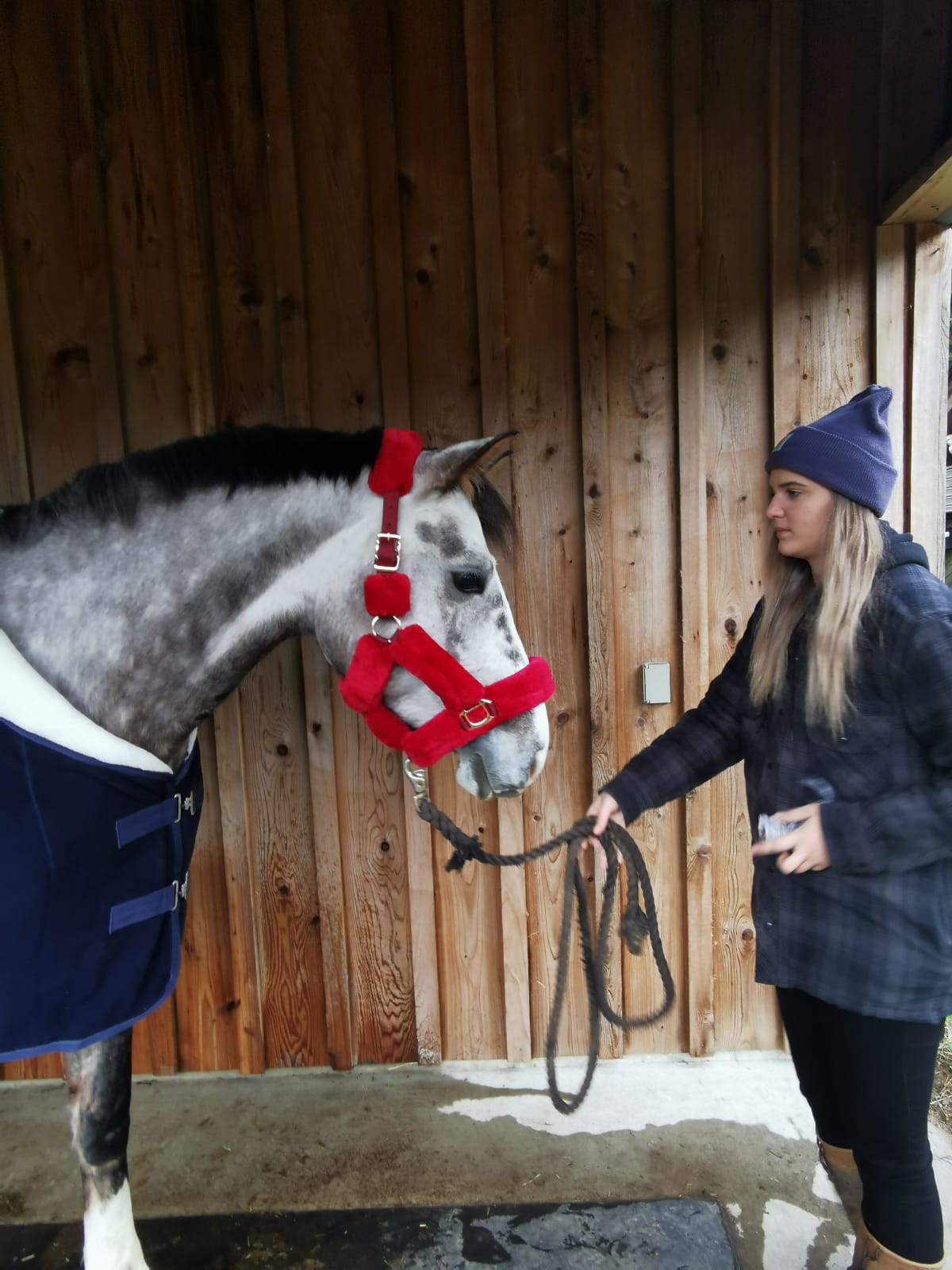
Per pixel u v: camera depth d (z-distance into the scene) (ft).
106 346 5.45
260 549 3.61
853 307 5.59
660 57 5.40
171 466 3.54
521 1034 5.97
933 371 5.57
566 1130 5.33
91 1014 3.13
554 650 5.73
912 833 2.95
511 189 5.46
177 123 5.28
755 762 3.67
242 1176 4.99
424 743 3.59
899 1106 3.23
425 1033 5.98
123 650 3.48
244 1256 4.43
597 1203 4.71
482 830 5.88
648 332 5.56
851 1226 4.52
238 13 5.27
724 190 5.50
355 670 3.55
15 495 5.60
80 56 5.30
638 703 5.80
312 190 5.41
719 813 5.88
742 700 3.85
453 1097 5.69
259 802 5.83
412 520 3.55
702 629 5.66
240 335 5.50
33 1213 4.77
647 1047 6.06
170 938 3.52
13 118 5.39
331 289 5.48
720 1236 4.46
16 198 5.44
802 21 5.36
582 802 5.86
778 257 5.49
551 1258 4.35
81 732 3.17
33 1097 5.78
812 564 3.37
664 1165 5.00
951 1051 5.81
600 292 5.48
